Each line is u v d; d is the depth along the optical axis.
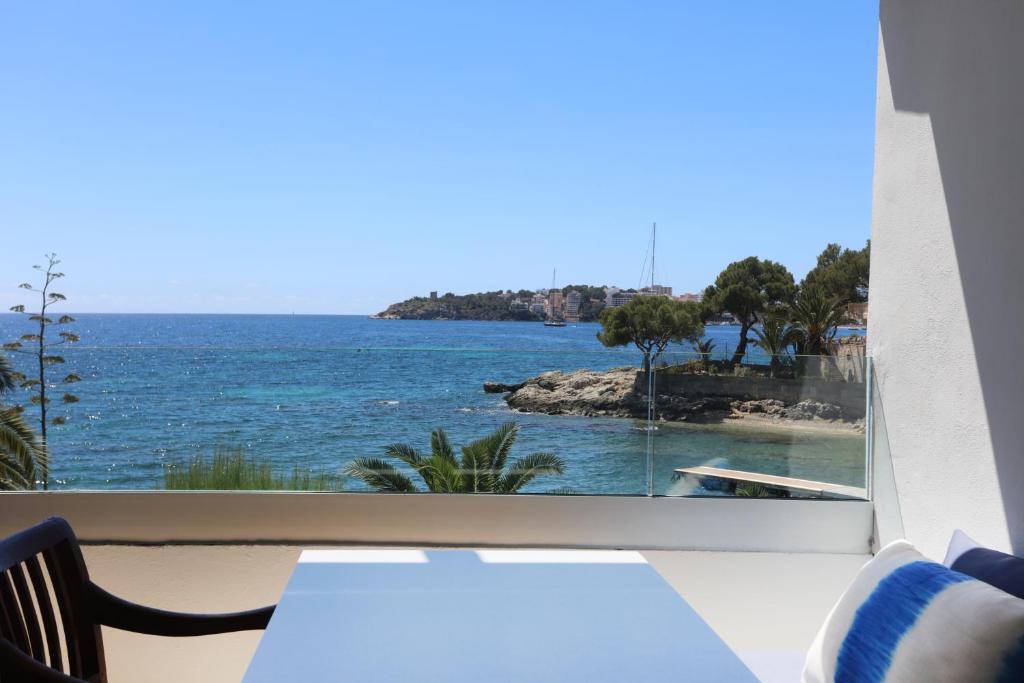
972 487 2.90
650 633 1.98
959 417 2.99
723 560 3.62
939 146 3.12
